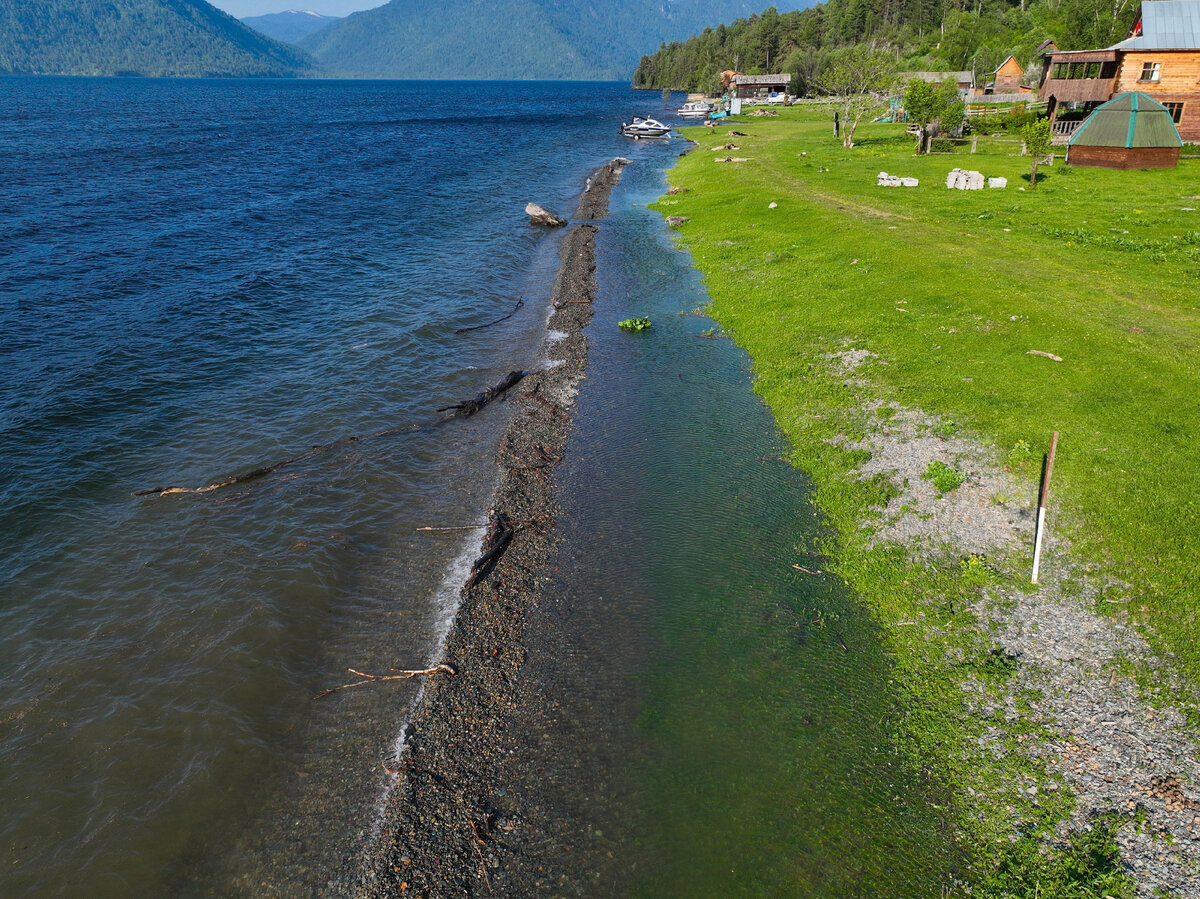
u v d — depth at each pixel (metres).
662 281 35.31
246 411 22.39
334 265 38.03
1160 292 25.47
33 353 25.20
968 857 9.50
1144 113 48.66
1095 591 13.05
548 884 9.55
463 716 12.06
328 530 16.86
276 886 9.59
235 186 59.41
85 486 18.25
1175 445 16.22
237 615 14.18
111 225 43.50
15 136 86.12
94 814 10.48
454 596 14.80
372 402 23.22
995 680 11.85
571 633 13.84
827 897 9.24
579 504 17.88
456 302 32.84
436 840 10.11
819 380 22.61
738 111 123.94
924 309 25.95
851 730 11.49
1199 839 9.11
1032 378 20.02
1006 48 114.94
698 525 16.83
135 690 12.51
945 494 16.22
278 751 11.48
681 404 22.69
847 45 162.00
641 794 10.70
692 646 13.39
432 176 68.94
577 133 114.62
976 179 45.50
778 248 36.88
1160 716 10.79
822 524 16.48
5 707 12.12
